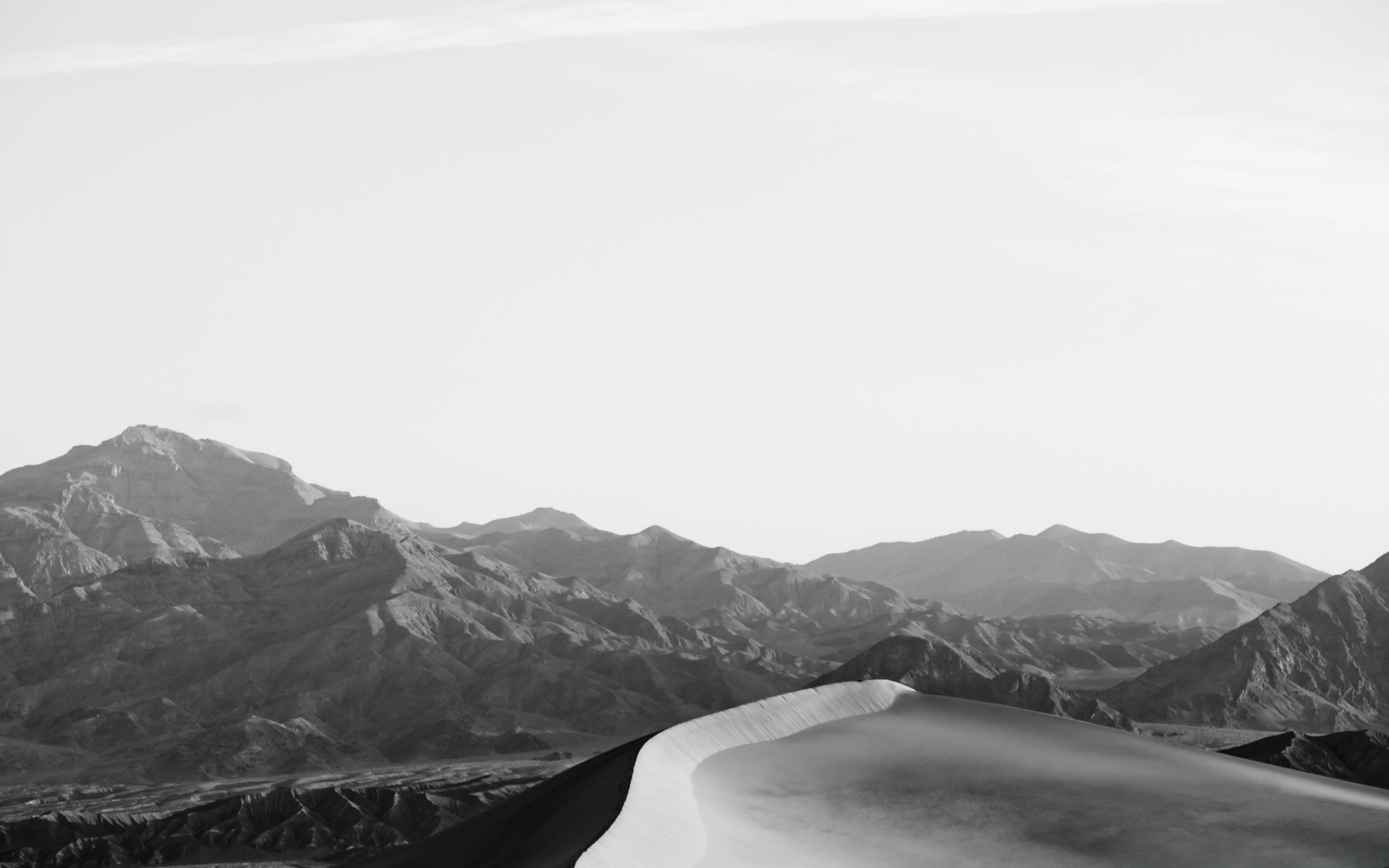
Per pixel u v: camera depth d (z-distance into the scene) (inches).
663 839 2327.8
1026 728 3277.6
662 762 2780.5
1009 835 2522.1
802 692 3324.3
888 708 3420.3
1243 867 2327.8
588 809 2532.0
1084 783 2807.6
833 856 2397.9
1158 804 2669.8
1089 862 2394.2
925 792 2748.5
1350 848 2368.4
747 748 3016.7
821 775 2847.0
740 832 2477.9
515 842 2650.1
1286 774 2957.7
